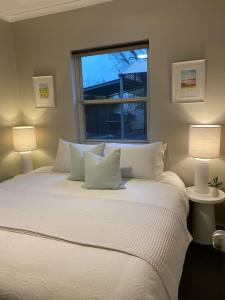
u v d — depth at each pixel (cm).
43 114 319
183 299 163
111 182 209
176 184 223
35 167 336
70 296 93
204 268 195
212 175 245
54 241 127
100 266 105
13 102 321
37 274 104
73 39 283
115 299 90
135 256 112
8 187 218
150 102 261
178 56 242
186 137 252
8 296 101
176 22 238
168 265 120
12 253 118
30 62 313
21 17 303
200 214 221
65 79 297
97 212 159
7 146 316
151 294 97
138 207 166
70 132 307
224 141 236
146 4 246
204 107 240
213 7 223
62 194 197
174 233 143
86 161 221
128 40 259
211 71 233
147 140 283
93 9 268
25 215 157
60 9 281
